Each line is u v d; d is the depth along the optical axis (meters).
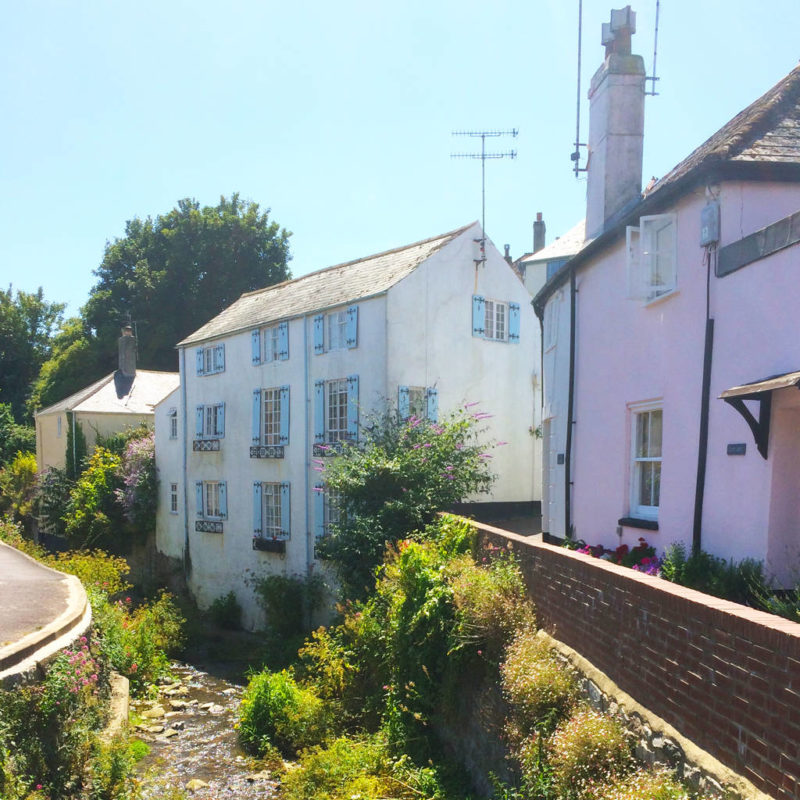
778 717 3.68
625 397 9.91
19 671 6.89
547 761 5.80
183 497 26.00
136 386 36.06
